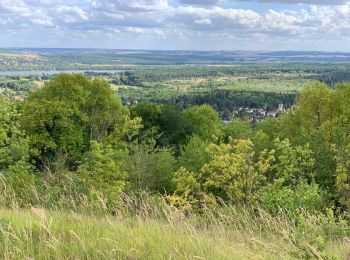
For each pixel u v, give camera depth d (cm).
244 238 825
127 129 4875
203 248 675
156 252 632
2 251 582
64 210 954
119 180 2444
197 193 2012
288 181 2141
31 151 3766
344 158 2053
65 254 598
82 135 4909
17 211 852
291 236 796
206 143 3950
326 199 1700
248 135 4488
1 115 2769
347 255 715
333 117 4394
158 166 2950
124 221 867
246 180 2000
